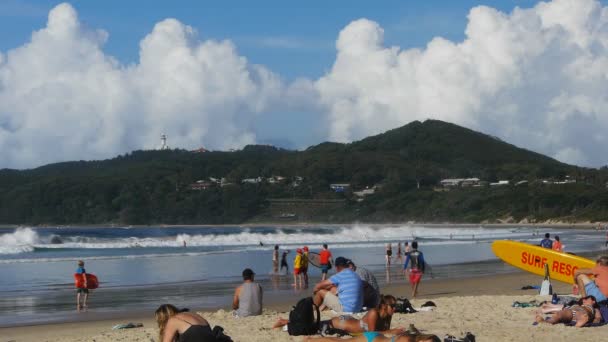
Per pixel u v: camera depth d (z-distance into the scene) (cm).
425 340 796
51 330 1490
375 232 8981
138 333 1248
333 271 3059
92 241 6731
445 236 7944
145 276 2930
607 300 1161
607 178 15838
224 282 2648
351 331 1045
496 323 1215
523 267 2056
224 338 815
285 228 14375
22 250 5122
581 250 4856
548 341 1036
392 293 2138
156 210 18050
